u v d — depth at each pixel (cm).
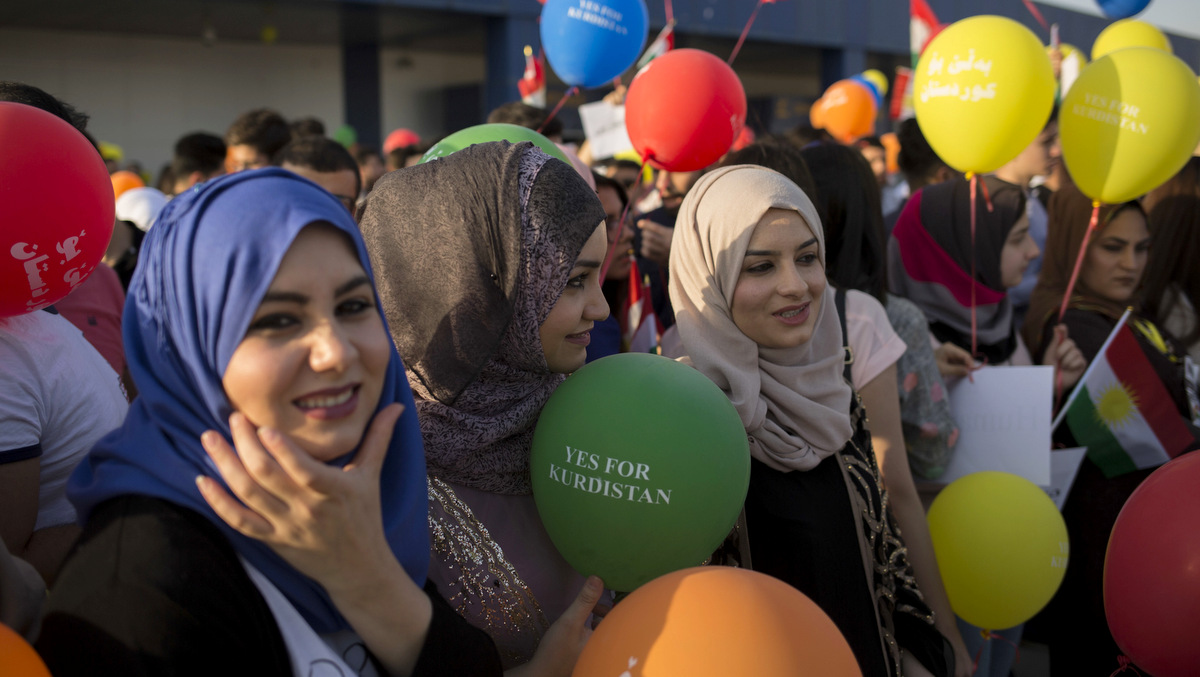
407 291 141
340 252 102
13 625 105
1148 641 153
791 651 102
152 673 92
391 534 111
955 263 256
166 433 103
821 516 171
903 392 213
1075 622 246
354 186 307
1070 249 280
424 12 1328
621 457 127
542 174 137
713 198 172
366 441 103
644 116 236
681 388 134
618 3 312
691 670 100
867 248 220
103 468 105
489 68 1381
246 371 96
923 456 220
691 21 1417
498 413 144
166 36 1506
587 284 144
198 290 98
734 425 137
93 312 241
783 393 171
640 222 291
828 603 168
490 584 140
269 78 1623
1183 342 299
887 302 220
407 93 1775
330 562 99
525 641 141
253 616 101
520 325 138
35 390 145
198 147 469
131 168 1089
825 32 1625
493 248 135
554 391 146
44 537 148
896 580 180
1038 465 225
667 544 129
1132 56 237
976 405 234
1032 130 227
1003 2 1560
